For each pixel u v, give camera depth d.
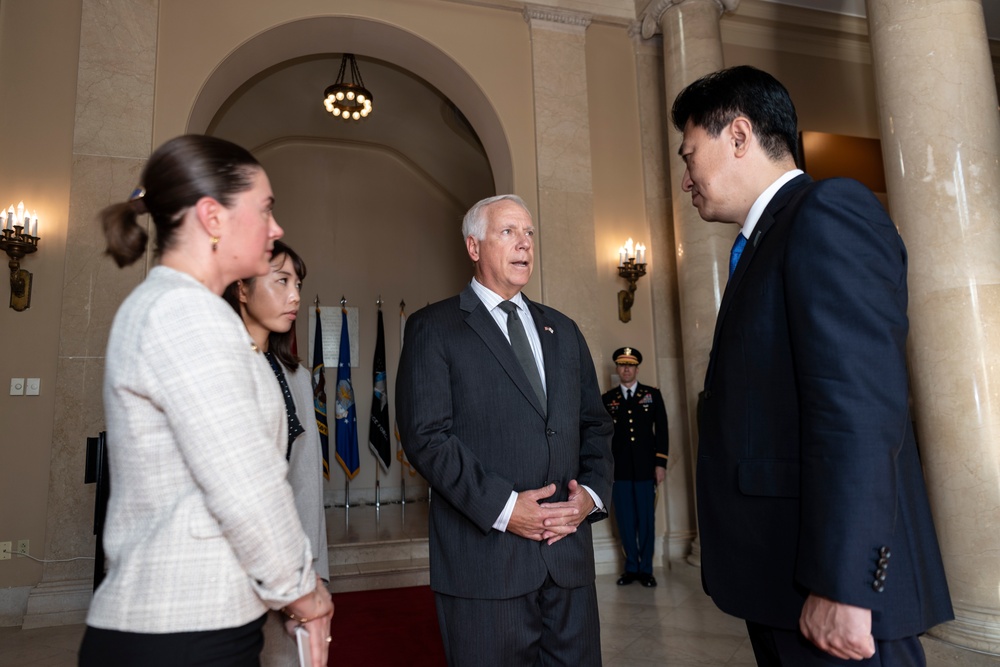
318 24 5.22
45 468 4.21
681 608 4.09
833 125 6.39
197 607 0.92
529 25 5.66
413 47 5.54
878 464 0.96
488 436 1.78
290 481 1.62
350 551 5.27
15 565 4.10
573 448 1.87
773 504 1.16
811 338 1.04
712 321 4.90
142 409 0.96
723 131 1.32
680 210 5.18
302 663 1.06
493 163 5.97
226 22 4.95
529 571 1.68
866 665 1.04
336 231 9.02
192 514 0.95
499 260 1.90
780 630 1.14
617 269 5.60
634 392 4.98
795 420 1.14
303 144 9.03
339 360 8.36
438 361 1.80
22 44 4.52
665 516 5.35
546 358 1.92
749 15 6.13
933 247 3.06
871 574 0.95
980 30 3.18
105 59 4.59
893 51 3.24
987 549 2.82
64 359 4.25
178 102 4.76
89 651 0.93
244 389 0.98
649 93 5.90
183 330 0.95
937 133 3.09
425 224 9.45
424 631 3.74
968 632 2.81
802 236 1.10
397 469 8.62
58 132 4.50
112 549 0.97
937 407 3.00
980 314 2.94
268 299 1.67
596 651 1.79
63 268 4.38
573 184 5.52
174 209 1.06
